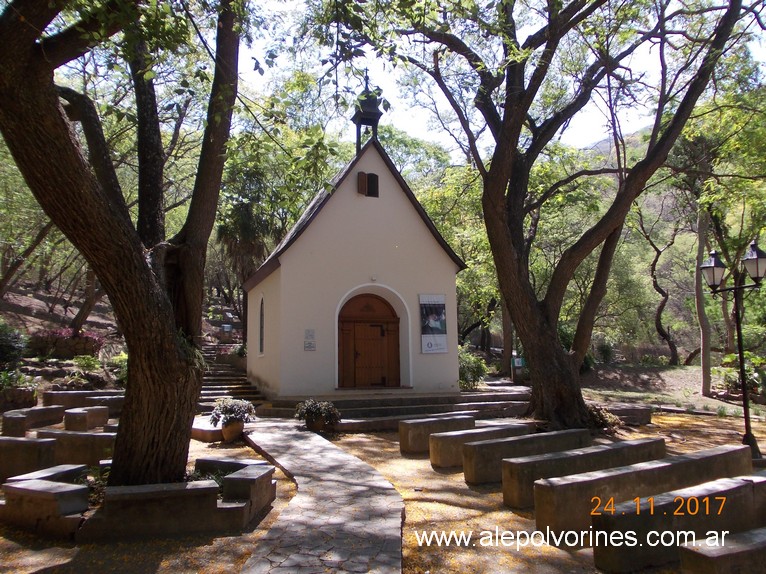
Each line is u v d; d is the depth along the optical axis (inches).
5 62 197.6
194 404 275.4
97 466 305.0
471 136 502.9
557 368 506.9
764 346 1011.9
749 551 173.0
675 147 919.7
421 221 738.2
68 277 1486.2
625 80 552.4
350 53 302.7
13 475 320.5
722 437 513.7
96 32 234.8
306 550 207.2
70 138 218.7
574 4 456.1
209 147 295.4
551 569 213.3
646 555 214.5
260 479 266.4
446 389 717.9
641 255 1358.3
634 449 334.3
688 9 554.3
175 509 239.8
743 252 815.7
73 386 733.3
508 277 510.3
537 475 289.3
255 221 1019.9
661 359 1362.0
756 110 538.3
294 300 667.4
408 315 713.6
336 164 1004.6
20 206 821.9
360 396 641.6
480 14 458.0
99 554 218.7
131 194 992.2
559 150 751.1
